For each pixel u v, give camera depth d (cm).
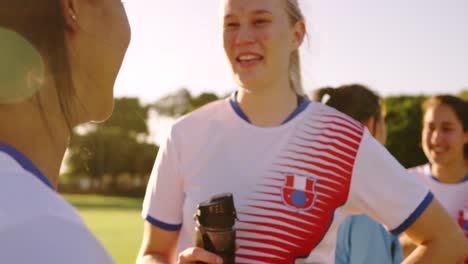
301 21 221
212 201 170
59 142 73
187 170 212
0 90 66
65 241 56
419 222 205
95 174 4200
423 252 205
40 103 69
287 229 200
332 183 203
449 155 401
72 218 60
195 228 185
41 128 70
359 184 205
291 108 214
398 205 204
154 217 217
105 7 80
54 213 58
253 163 206
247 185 205
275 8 208
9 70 67
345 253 246
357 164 204
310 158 205
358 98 285
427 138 415
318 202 202
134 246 1338
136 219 2159
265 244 200
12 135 67
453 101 404
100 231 1706
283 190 203
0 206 56
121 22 81
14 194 58
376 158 205
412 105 2967
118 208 2864
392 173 205
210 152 211
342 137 206
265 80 207
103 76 79
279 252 199
